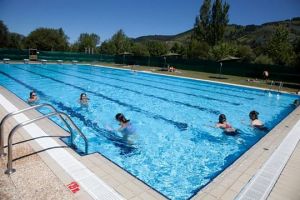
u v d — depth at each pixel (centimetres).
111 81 1700
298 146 535
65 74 1962
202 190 350
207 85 1733
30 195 303
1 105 752
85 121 772
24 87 1331
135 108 984
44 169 368
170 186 432
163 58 2897
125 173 375
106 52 4250
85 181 342
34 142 466
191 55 3378
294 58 2362
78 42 5366
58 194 309
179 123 812
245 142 661
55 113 413
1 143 394
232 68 2427
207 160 545
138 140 642
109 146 586
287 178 386
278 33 3253
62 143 473
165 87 1559
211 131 739
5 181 330
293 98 1398
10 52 2647
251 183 364
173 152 581
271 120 935
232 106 1134
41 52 2838
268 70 2214
